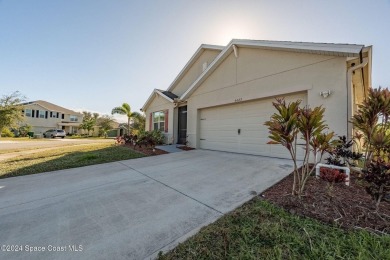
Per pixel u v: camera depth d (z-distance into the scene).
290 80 6.15
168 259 1.97
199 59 12.73
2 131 28.83
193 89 10.17
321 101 5.39
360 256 1.84
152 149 9.59
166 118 12.81
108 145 13.15
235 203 3.22
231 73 8.24
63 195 3.88
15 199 3.72
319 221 2.47
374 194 2.51
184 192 3.83
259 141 7.21
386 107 3.84
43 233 2.52
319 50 5.25
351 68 5.13
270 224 2.46
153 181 4.62
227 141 8.55
